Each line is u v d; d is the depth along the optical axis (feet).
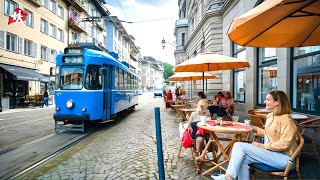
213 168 14.89
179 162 18.16
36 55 83.30
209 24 63.57
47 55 91.25
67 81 32.07
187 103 42.57
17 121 43.01
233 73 56.08
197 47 85.97
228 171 11.75
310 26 13.80
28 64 78.69
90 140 26.84
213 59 24.70
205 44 69.77
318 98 26.71
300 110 29.66
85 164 18.26
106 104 35.81
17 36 73.51
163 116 48.83
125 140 26.27
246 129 13.91
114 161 18.86
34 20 82.17
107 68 36.37
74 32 115.44
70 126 31.58
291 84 31.40
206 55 25.54
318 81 26.78
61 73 32.35
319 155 18.20
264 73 40.14
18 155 21.18
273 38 14.96
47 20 90.84
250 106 43.80
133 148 22.70
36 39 83.56
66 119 31.14
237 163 11.62
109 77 37.27
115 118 45.65
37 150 22.81
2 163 19.06
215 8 62.13
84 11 122.62
